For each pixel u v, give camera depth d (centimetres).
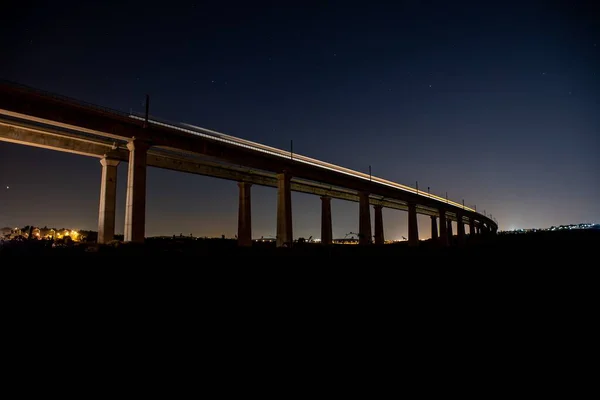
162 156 6197
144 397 743
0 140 4719
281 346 1072
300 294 1842
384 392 766
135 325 1265
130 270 2497
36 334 1158
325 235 9338
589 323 1315
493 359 968
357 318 1391
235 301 1652
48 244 4631
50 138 5028
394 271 2764
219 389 787
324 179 7994
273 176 8144
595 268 2788
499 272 2738
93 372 870
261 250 5166
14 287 1856
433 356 995
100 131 4544
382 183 10694
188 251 4069
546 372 877
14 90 3803
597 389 784
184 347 1057
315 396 752
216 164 7000
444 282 2238
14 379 827
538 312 1483
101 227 5466
